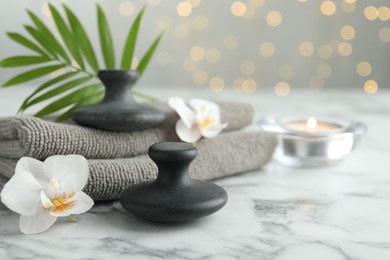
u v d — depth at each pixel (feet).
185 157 1.67
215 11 6.70
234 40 6.77
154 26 6.63
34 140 1.81
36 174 1.73
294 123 2.69
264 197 2.03
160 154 1.66
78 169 1.75
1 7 5.92
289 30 6.75
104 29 2.61
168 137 2.22
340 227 1.71
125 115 2.00
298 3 6.68
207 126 2.22
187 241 1.58
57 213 1.64
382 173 2.41
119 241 1.58
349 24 6.69
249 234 1.64
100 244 1.56
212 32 6.74
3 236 1.61
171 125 2.24
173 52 6.75
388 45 6.68
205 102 2.32
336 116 4.03
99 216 1.80
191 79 6.84
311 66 6.81
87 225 1.71
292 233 1.65
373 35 6.68
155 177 1.93
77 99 2.33
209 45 6.77
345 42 6.73
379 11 6.61
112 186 1.86
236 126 2.53
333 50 6.75
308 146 2.43
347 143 2.46
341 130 2.49
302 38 6.75
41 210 1.67
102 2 6.37
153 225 1.72
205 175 2.14
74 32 2.52
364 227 1.71
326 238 1.61
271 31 6.75
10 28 5.98
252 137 2.38
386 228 1.70
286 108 4.45
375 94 5.49
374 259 1.46
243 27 6.75
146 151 2.14
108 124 1.99
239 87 6.88
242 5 6.69
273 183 2.23
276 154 2.58
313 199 2.01
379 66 6.74
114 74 2.08
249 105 2.60
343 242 1.58
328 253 1.50
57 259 1.45
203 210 1.66
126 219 1.77
